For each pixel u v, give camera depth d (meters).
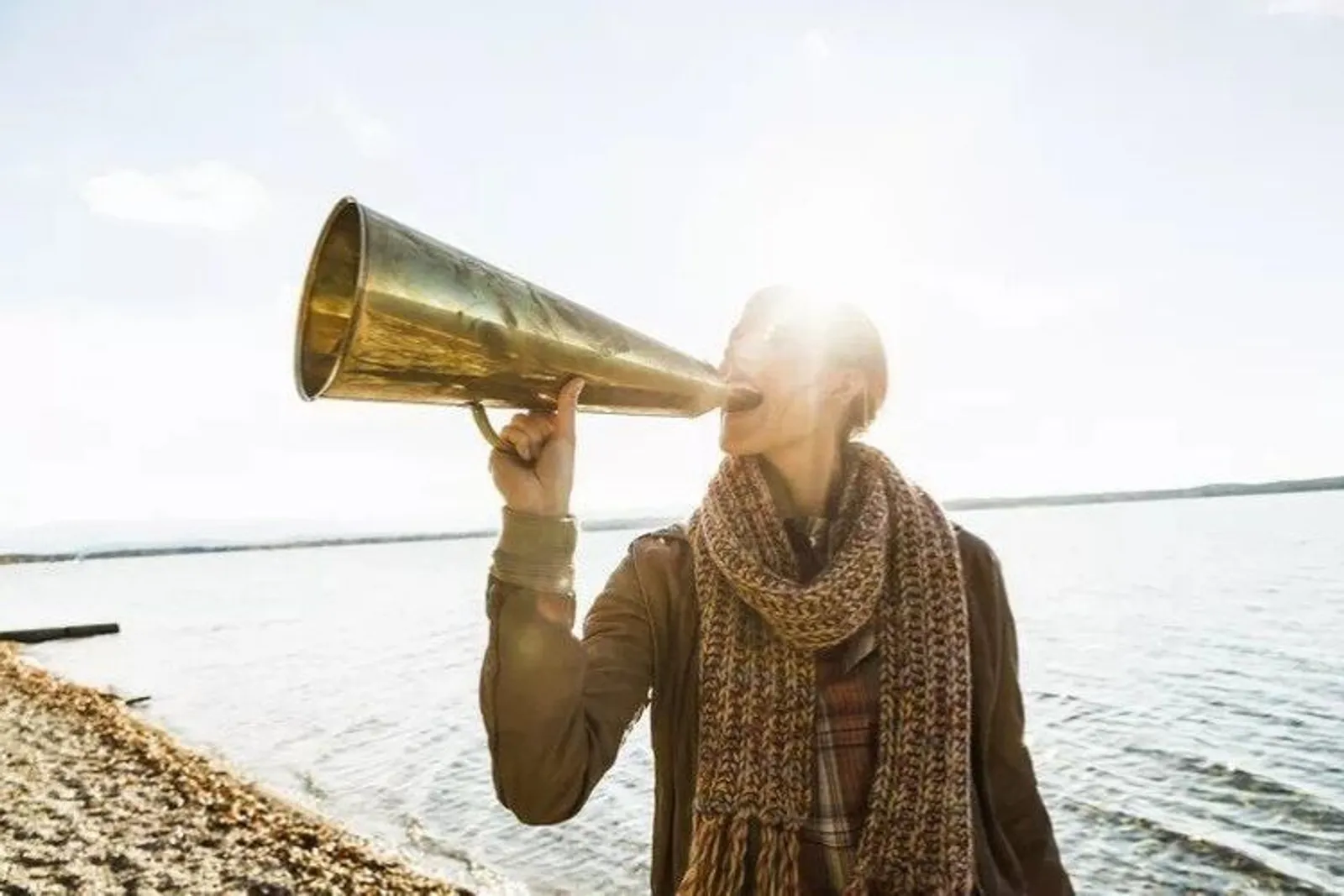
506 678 1.04
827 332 1.51
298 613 49.94
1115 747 14.74
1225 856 9.65
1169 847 9.98
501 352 0.95
